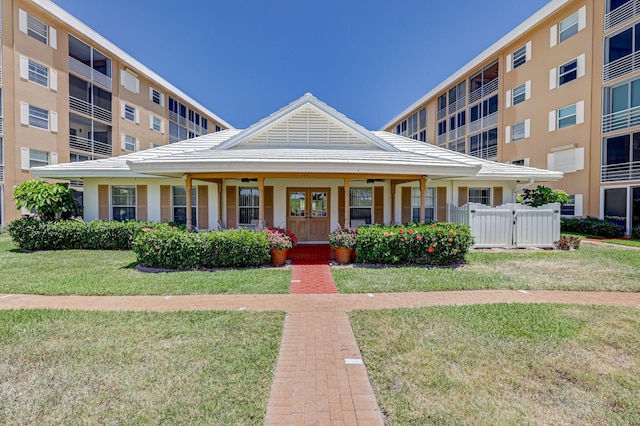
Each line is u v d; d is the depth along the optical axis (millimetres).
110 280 6609
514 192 13102
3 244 11773
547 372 3186
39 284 6297
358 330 4199
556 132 18078
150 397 2793
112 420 2518
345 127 11102
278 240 8156
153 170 8914
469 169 9188
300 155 9461
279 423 2496
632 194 14633
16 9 15883
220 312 4848
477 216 10430
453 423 2482
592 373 3168
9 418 2543
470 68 24750
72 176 11633
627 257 9023
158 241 7535
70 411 2621
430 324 4367
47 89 17250
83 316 4633
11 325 4301
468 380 3055
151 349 3646
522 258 8906
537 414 2590
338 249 8422
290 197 12375
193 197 12594
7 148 15617
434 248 7961
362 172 8844
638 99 14383
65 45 18172
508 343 3781
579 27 16703
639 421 2521
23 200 10734
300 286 6355
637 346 3715
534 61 19531
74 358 3443
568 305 5129
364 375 3172
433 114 31375
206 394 2836
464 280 6609
